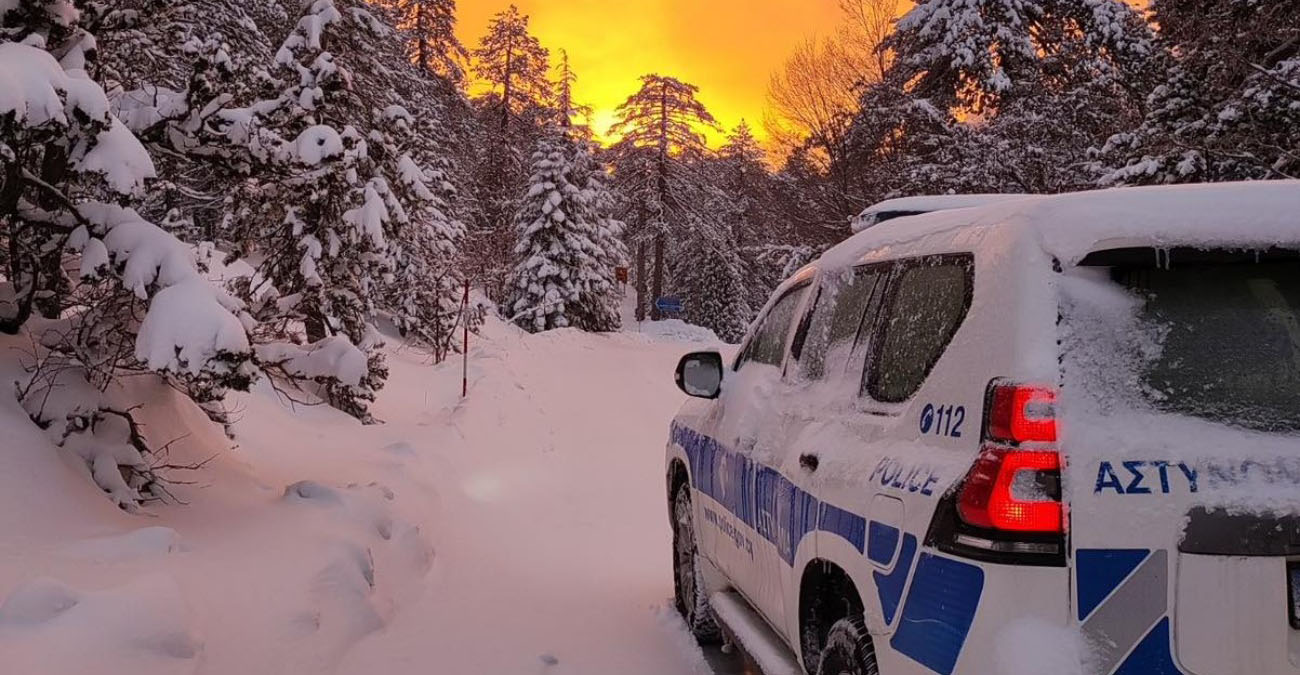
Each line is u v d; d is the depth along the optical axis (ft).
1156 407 7.46
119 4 19.83
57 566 13.16
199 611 13.75
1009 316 7.97
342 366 22.49
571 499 33.55
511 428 44.39
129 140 16.05
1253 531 6.95
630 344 94.17
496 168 158.20
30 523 14.16
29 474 15.11
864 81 90.74
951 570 7.73
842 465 10.13
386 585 19.66
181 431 21.15
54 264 18.80
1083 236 7.78
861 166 90.99
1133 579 7.00
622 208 162.40
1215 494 7.02
